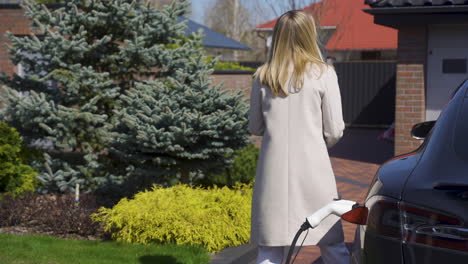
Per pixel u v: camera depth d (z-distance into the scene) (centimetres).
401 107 1184
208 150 756
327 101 380
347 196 973
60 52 849
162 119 746
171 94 783
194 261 561
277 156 381
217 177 924
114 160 921
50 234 675
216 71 1355
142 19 883
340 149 1614
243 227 637
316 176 378
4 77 900
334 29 2591
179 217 621
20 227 697
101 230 665
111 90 872
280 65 385
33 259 555
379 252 265
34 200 750
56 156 930
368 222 276
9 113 855
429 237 247
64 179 868
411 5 1120
